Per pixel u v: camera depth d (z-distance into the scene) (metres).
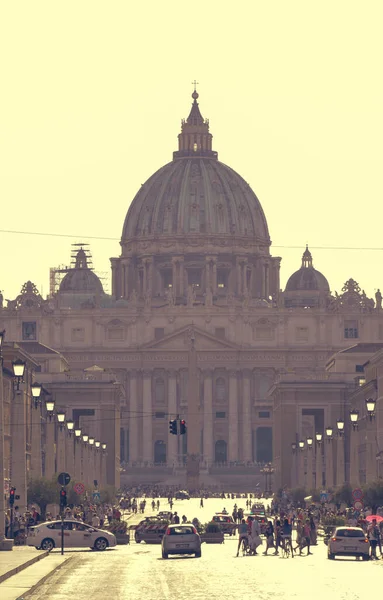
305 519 190.12
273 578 117.06
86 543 170.25
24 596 95.31
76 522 170.88
